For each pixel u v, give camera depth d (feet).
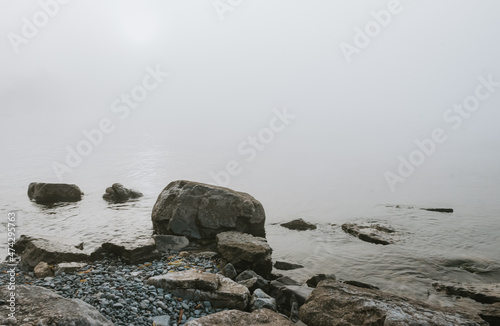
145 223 56.59
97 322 20.13
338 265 42.06
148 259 39.14
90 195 76.64
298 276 38.86
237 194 50.78
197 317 25.43
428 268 41.06
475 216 64.13
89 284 29.76
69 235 50.03
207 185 51.21
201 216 48.29
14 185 85.76
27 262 36.94
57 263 36.55
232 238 42.93
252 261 37.70
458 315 24.73
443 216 64.18
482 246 48.52
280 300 30.68
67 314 19.20
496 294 32.78
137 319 23.68
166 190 52.80
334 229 56.44
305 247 48.19
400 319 23.00
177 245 45.01
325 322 25.64
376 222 60.34
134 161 127.65
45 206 66.69
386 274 39.52
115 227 54.34
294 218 62.80
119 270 35.14
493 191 86.38
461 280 38.19
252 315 24.66
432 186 92.79
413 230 55.77
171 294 28.12
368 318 24.26
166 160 131.85
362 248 47.73
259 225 50.11
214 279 28.99
